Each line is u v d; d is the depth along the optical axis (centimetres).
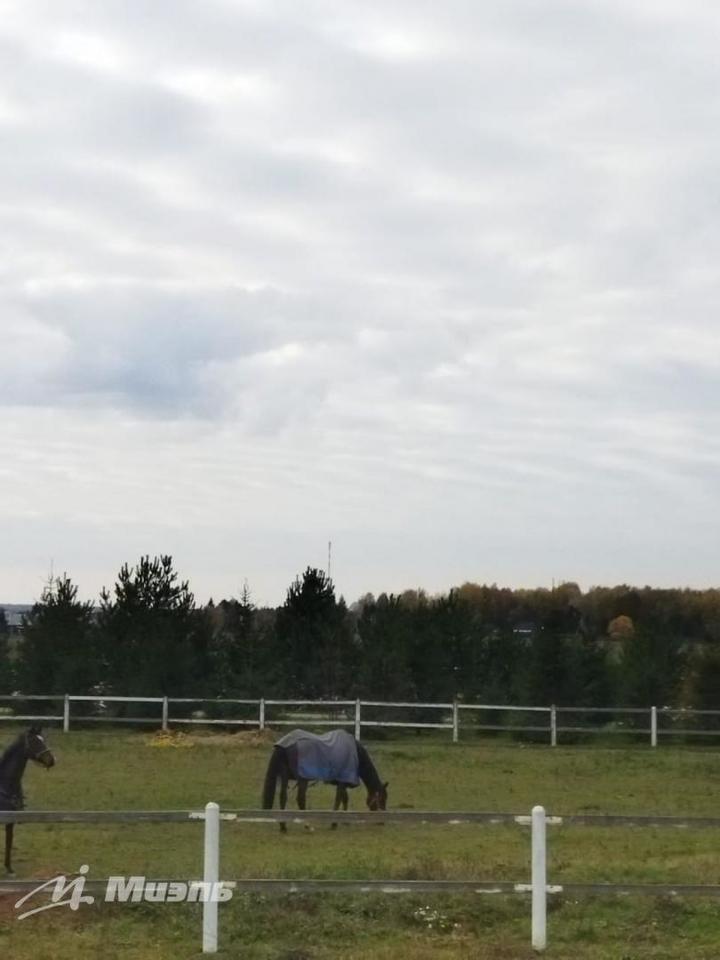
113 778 2703
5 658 3938
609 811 2328
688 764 3222
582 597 8438
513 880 1437
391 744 3597
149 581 4319
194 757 3127
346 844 1895
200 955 1165
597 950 1200
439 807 2364
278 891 1223
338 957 1165
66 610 4103
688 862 1670
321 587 4394
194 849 1811
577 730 3678
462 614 4200
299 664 4069
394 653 3959
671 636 4069
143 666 3850
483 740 3775
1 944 1191
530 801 2473
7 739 3425
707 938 1245
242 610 4428
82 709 3797
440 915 1294
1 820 1235
